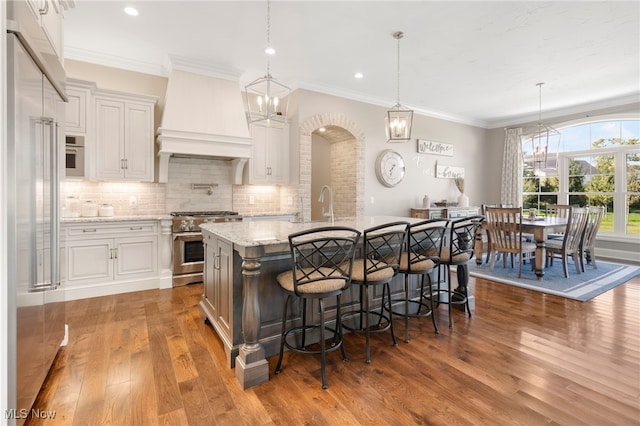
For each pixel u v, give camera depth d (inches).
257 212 204.2
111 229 146.5
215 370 84.8
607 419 66.5
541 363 88.7
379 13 125.2
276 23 132.6
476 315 124.6
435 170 267.3
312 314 100.7
